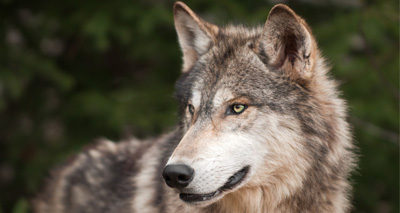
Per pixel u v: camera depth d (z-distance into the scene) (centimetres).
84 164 1248
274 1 1883
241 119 904
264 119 904
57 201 1246
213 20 1816
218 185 858
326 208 962
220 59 966
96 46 1730
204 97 930
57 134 2066
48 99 1969
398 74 1750
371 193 1959
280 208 945
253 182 912
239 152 883
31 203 1341
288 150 912
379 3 1614
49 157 1862
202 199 864
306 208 948
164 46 1877
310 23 1942
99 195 1157
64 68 1986
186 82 1009
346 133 991
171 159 842
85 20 1781
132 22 1806
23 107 1953
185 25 1062
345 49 1683
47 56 1933
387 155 1881
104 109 1828
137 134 1919
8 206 1923
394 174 1911
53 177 1316
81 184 1209
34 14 1888
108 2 1798
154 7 1783
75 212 1191
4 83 1709
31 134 1928
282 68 938
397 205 1953
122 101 1872
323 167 941
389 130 1892
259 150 901
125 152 1209
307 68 930
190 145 862
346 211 1009
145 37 1848
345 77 1783
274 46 942
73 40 1983
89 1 1809
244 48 966
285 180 926
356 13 1659
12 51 1762
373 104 1753
